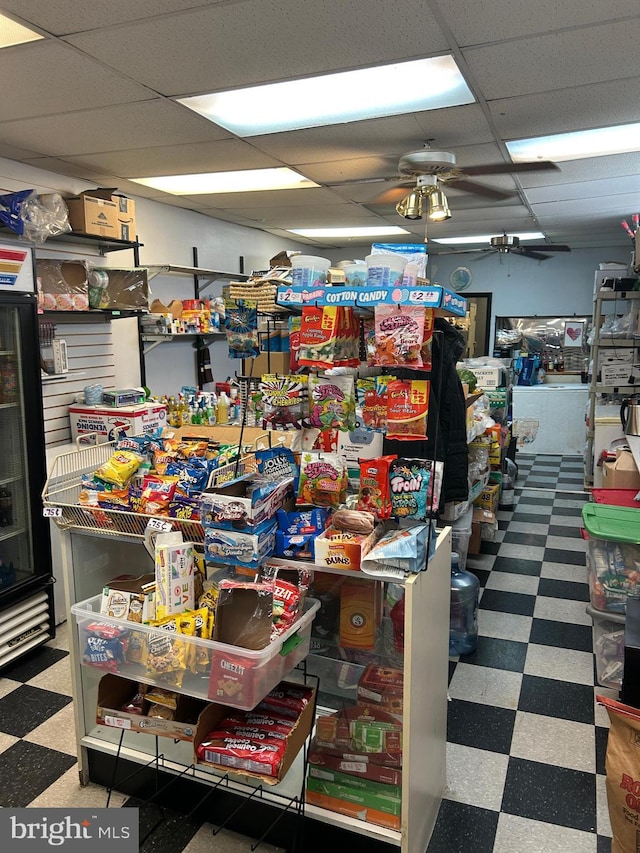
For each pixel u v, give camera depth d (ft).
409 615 5.09
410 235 23.32
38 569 9.91
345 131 10.32
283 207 17.51
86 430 12.76
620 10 6.29
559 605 11.64
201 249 18.88
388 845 5.49
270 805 5.96
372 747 5.71
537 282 27.43
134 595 5.83
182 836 6.17
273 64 7.57
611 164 12.56
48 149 11.19
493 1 6.07
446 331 7.74
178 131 10.22
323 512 5.61
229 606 5.47
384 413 5.82
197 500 5.78
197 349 18.45
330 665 6.66
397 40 6.97
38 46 6.99
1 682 9.10
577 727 7.97
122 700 6.27
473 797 6.76
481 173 11.46
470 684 9.01
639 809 4.88
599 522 8.18
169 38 6.82
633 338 18.19
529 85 8.38
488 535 15.14
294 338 6.13
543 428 25.93
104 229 12.23
